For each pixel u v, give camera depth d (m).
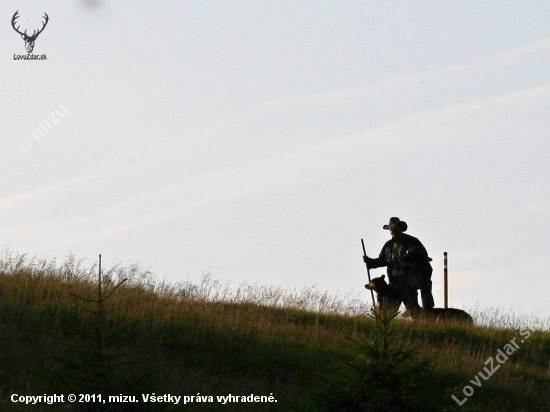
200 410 17.05
